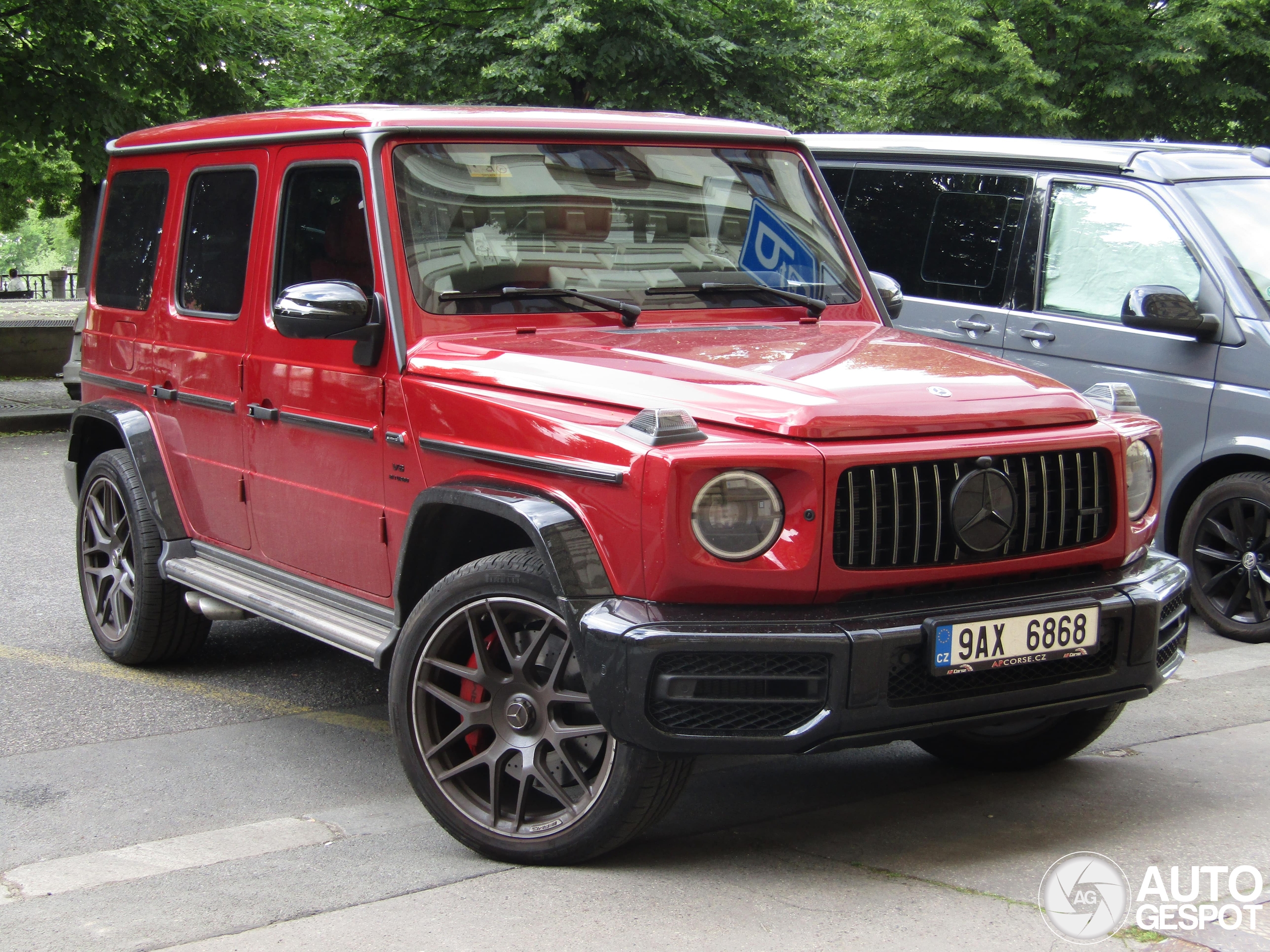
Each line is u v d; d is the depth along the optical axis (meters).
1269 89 18.45
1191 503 6.30
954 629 3.14
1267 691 5.16
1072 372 6.50
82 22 14.22
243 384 4.62
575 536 3.22
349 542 4.14
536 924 3.10
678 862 3.48
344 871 3.47
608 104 19.92
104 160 14.84
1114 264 6.45
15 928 3.16
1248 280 6.05
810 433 3.12
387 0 21.66
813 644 3.03
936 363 3.69
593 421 3.29
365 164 4.05
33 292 37.34
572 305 4.07
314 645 6.01
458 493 3.50
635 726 3.05
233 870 3.48
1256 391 5.88
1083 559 3.46
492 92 20.69
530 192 4.17
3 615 6.48
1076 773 4.20
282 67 16.47
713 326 4.17
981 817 3.80
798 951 2.93
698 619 3.06
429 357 3.81
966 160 7.13
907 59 18.52
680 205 4.40
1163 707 4.95
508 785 3.64
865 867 3.42
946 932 3.02
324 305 3.79
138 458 5.22
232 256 4.77
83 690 5.29
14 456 11.61
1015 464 3.34
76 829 3.86
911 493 3.21
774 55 20.70
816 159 7.78
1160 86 18.50
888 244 7.37
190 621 5.42
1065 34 18.27
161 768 4.40
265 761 4.46
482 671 3.50
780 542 3.08
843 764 4.36
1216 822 3.72
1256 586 5.98
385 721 4.92
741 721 3.07
